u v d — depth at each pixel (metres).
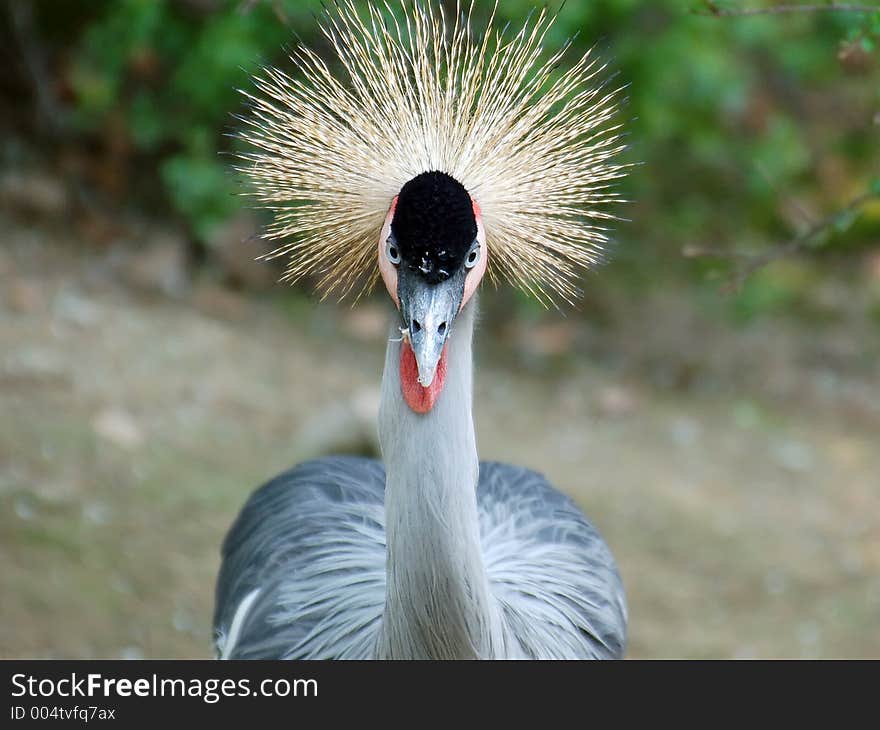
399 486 5.15
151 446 11.77
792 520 12.53
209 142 16.12
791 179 19.39
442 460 5.10
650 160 18.36
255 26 14.88
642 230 18.73
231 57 14.82
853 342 17.19
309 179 5.62
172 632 9.30
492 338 16.42
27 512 10.30
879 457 14.30
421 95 5.56
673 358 16.41
